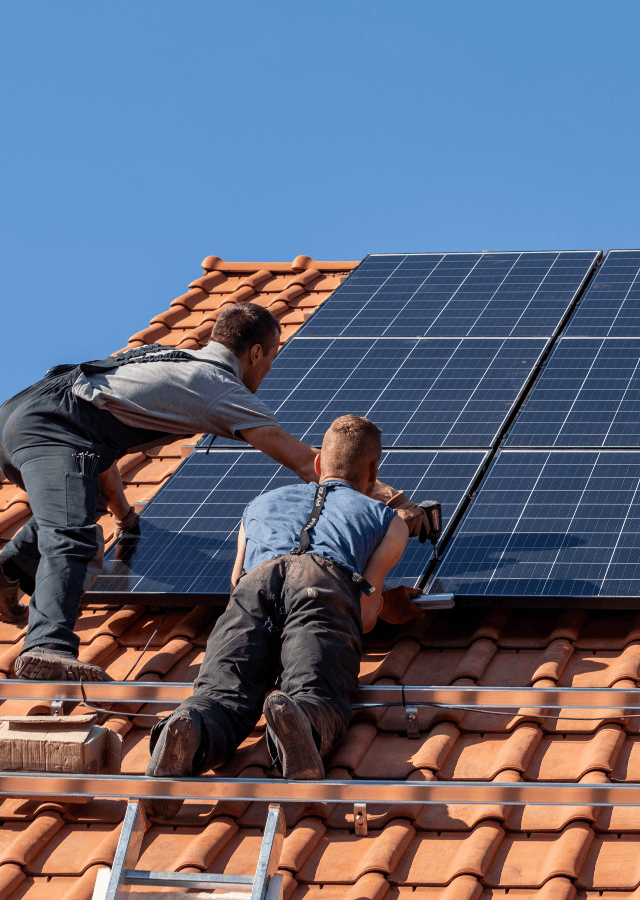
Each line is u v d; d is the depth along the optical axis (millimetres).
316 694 8258
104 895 6727
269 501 9516
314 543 8977
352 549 8945
